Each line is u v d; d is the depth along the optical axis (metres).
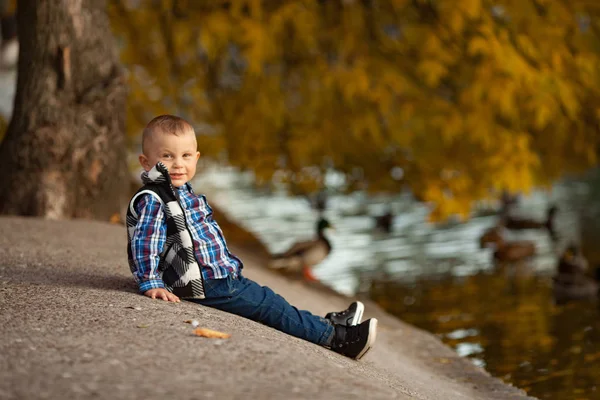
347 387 4.16
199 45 14.30
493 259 17.19
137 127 14.61
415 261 17.19
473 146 13.66
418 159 13.85
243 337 4.91
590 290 12.95
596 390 7.89
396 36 13.99
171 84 14.60
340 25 13.87
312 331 5.88
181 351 4.41
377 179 14.48
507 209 23.44
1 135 13.92
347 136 13.70
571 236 21.02
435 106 13.15
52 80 10.87
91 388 3.72
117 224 10.81
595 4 13.41
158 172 5.61
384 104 12.71
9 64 24.91
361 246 19.31
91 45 11.11
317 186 14.34
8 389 3.66
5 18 24.08
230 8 13.84
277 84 13.95
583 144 14.12
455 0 12.29
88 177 10.95
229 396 3.75
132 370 4.02
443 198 13.38
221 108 14.52
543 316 11.73
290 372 4.27
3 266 6.95
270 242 19.53
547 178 14.59
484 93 12.86
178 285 5.68
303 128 13.53
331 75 12.80
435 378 7.52
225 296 5.73
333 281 14.98
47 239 8.69
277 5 13.73
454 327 11.11
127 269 7.18
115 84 11.23
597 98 13.62
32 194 10.67
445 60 12.81
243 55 12.84
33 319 4.98
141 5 14.63
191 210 5.72
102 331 4.72
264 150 13.85
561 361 9.07
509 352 9.59
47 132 10.75
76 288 5.97
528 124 14.02
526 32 13.12
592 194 28.91
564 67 13.13
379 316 11.28
